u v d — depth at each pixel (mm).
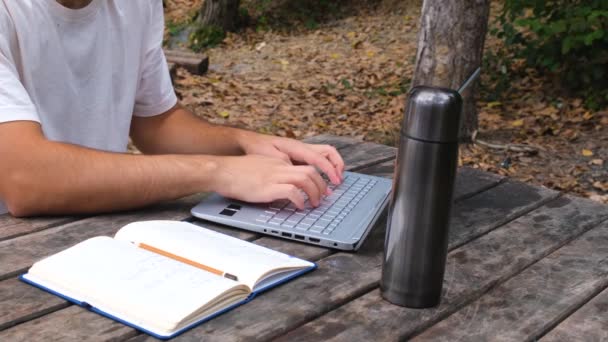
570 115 5699
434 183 1121
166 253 1294
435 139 1094
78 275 1176
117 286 1142
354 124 5602
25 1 1696
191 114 2078
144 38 2023
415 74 4996
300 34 8820
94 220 1507
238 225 1490
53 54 1774
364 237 1453
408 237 1151
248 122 5539
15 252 1329
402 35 8336
